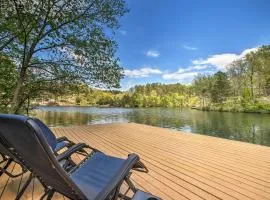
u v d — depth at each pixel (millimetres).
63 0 7316
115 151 4352
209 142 5246
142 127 7898
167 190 2488
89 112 43719
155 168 3258
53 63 7902
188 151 4355
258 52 45750
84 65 8031
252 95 45000
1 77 7770
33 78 8211
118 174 1310
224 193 2422
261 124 25125
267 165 3438
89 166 1902
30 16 6957
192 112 46562
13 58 7727
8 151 1504
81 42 7578
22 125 957
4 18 6863
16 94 7516
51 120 23984
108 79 8359
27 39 7551
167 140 5496
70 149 2092
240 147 4715
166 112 46969
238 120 29609
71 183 1142
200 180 2799
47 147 989
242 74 48188
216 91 52562
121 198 1831
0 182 2523
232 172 3111
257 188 2564
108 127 7910
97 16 7875
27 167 1455
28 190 2338
